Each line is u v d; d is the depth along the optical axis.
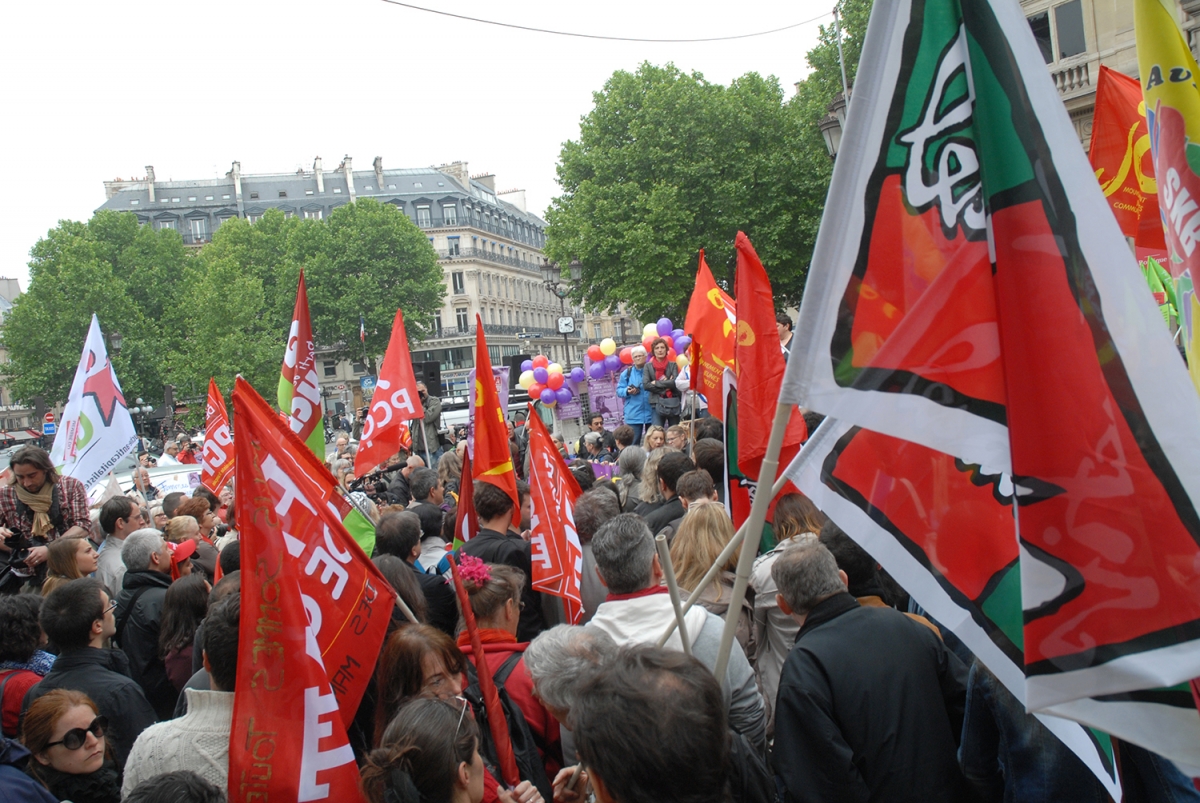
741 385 4.48
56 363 57.47
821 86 36.09
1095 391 1.89
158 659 4.79
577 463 7.77
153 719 3.94
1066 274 1.94
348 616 2.93
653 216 33.28
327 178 91.75
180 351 61.25
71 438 8.07
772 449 2.16
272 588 2.74
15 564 6.40
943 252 2.09
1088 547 1.86
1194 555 1.79
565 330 23.83
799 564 3.00
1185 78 3.05
